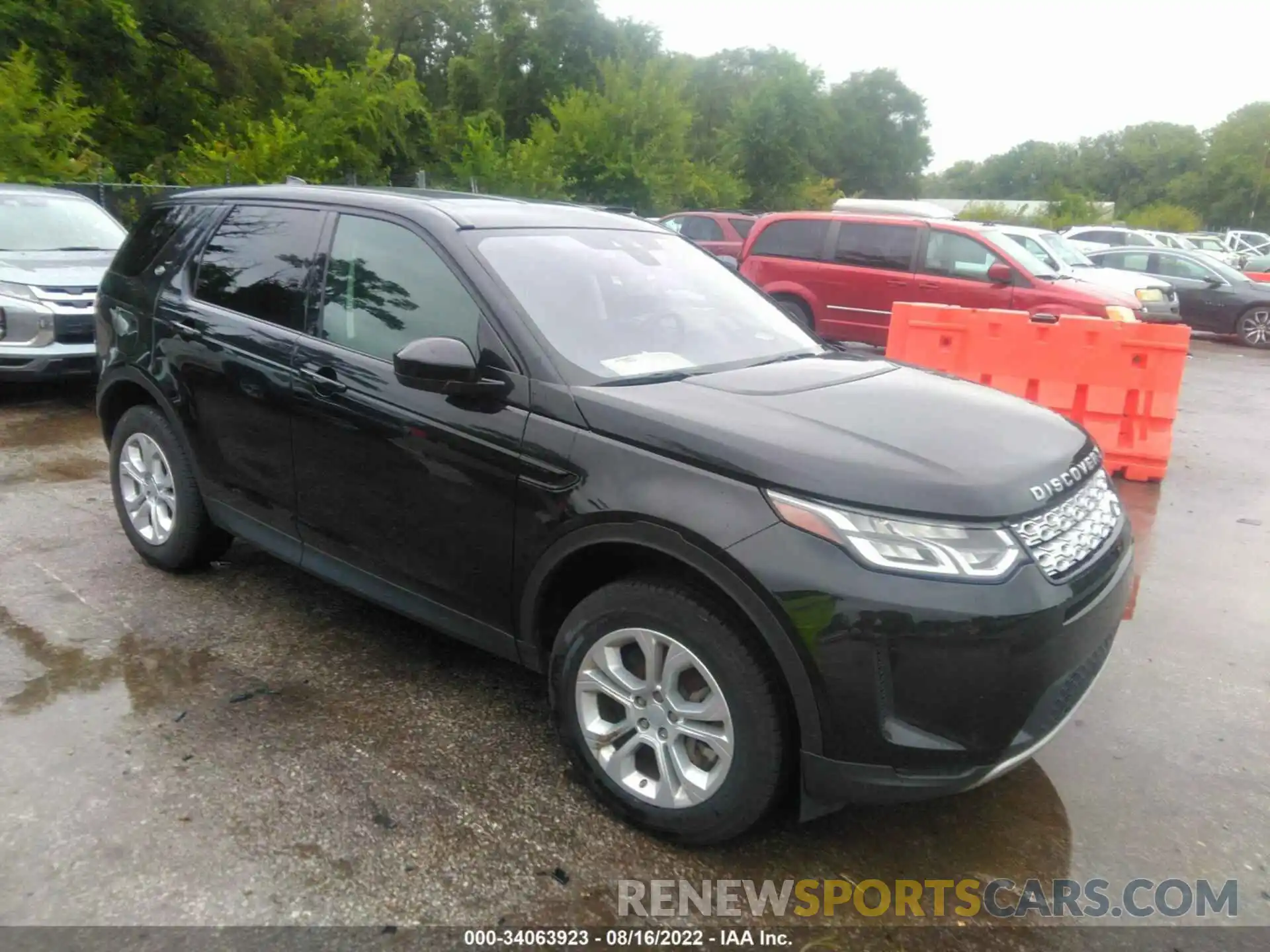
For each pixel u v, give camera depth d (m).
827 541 2.56
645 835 2.97
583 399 3.00
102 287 4.88
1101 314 10.50
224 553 4.82
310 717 3.54
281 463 3.88
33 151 18.00
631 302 3.65
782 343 3.93
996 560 2.59
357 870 2.77
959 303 11.35
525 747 3.41
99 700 3.60
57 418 7.96
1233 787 3.38
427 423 3.30
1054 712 2.78
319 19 39.75
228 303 4.15
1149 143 94.62
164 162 27.72
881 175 80.00
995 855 2.98
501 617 3.26
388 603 3.64
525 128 44.56
